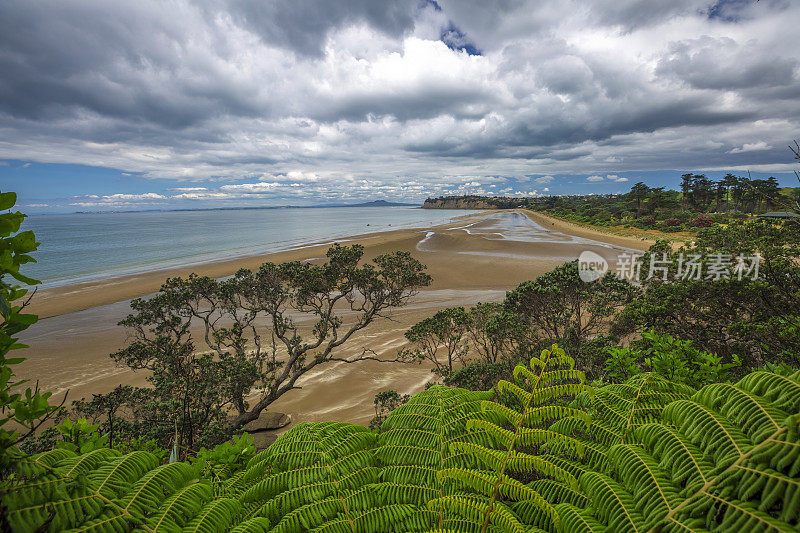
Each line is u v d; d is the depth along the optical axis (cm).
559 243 6962
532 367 246
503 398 434
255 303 1919
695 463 165
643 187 10619
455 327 1703
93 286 4609
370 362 2231
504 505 200
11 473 160
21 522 140
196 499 199
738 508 136
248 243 9162
